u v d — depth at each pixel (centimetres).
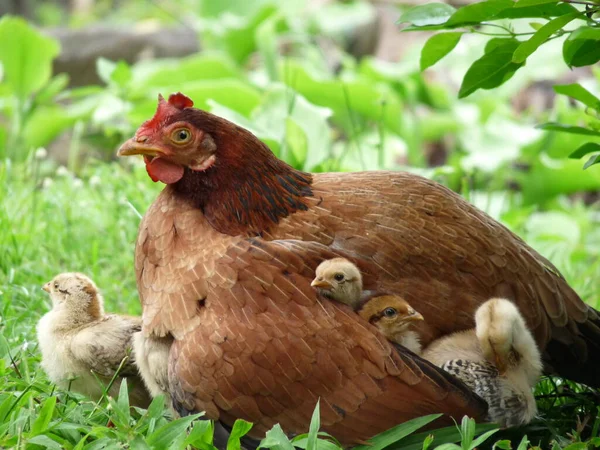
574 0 880
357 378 810
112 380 911
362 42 2770
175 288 864
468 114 2181
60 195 1402
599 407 915
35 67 1922
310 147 1362
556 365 946
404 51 2741
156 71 2042
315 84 1992
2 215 1242
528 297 904
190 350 832
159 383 883
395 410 805
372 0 2880
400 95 2223
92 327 962
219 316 834
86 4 3922
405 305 840
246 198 897
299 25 2666
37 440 790
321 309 827
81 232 1330
